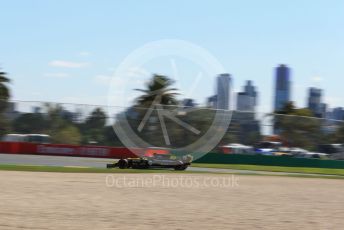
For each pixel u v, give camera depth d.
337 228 9.43
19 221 8.84
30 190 13.58
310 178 25.42
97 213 10.09
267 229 9.05
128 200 12.41
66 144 38.81
